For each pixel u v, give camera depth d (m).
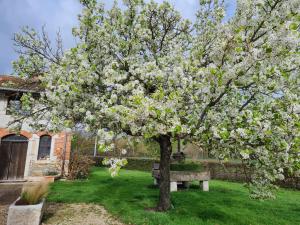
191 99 6.26
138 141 7.11
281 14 5.10
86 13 7.54
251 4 5.25
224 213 8.10
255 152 5.58
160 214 7.66
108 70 6.71
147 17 8.65
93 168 25.08
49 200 9.77
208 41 8.01
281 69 5.37
